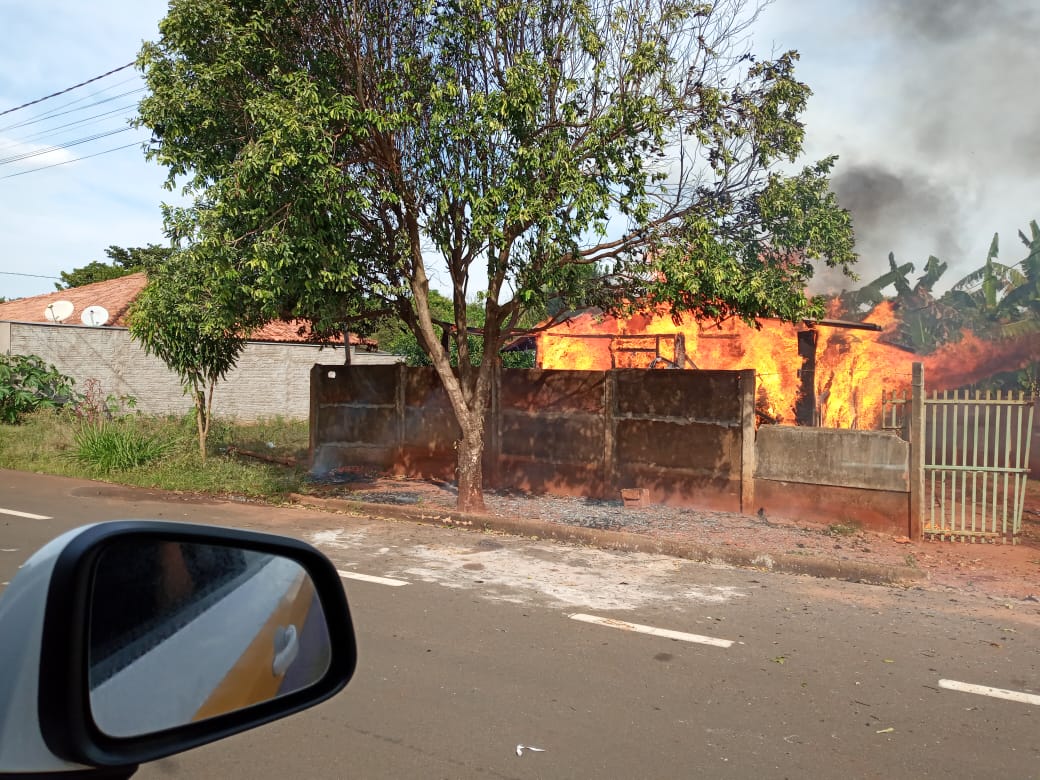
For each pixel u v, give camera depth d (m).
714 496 10.46
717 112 8.73
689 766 3.58
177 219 8.49
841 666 4.89
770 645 5.27
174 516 9.45
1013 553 8.28
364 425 14.03
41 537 7.98
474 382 11.96
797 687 4.54
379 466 13.84
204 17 8.09
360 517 9.84
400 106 8.68
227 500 10.87
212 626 1.54
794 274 9.38
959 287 21.55
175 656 1.44
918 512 8.88
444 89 8.41
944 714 4.20
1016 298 20.25
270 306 8.54
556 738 3.84
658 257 8.73
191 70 8.32
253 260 7.79
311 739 3.80
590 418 11.55
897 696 4.43
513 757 3.64
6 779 1.18
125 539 1.36
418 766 3.54
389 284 9.77
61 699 1.20
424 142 8.71
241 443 16.66
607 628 5.55
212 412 22.08
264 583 1.71
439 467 13.16
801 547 8.25
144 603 1.39
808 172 9.17
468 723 3.99
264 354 23.33
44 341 19.47
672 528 9.18
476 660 4.87
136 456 12.88
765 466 10.05
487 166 8.78
